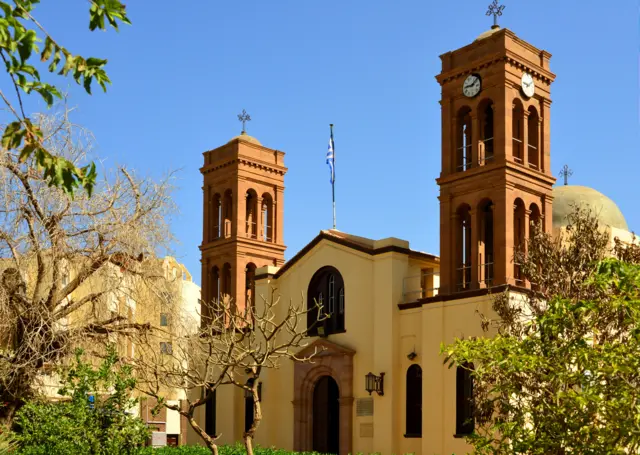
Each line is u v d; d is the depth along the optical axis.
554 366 13.21
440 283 32.22
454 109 33.09
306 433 36.44
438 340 31.44
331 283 37.16
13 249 22.06
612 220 40.38
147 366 22.03
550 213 32.69
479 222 31.64
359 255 35.50
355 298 35.41
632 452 11.69
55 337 22.52
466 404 30.36
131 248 23.73
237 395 40.56
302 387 36.81
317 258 37.50
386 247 34.16
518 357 13.48
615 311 17.17
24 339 21.83
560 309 13.14
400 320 33.56
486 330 24.08
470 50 32.75
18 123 8.48
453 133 32.91
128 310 25.03
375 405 33.53
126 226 23.38
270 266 39.62
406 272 34.44
